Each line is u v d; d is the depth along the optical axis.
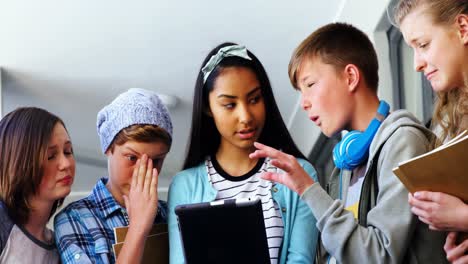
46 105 4.87
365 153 1.71
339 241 1.53
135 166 1.85
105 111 1.94
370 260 1.50
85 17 4.01
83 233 1.84
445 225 1.39
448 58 1.60
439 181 1.39
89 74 4.55
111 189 1.95
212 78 1.95
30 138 1.80
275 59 4.45
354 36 1.83
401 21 1.71
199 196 1.88
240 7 3.95
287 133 2.03
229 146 1.96
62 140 1.85
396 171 1.43
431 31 1.62
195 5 3.93
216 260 1.56
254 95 1.93
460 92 1.61
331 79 1.77
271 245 1.78
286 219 1.82
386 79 3.38
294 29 4.14
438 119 1.68
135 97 1.92
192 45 4.29
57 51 4.31
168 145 1.92
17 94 4.70
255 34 4.21
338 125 1.77
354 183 1.77
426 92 3.00
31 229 1.81
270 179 1.64
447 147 1.34
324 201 1.58
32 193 1.79
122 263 1.71
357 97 1.77
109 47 4.29
